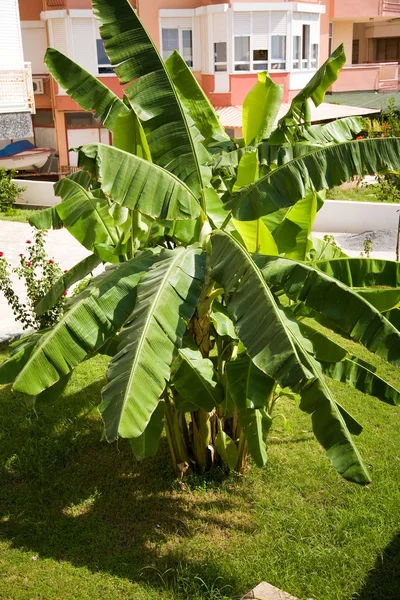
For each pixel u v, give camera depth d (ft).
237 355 22.84
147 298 17.63
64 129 94.99
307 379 15.42
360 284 20.22
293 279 18.01
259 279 17.08
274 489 23.07
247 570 19.07
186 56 92.38
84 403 29.17
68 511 22.36
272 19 88.33
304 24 93.20
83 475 24.34
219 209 21.07
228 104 90.12
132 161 18.01
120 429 15.28
